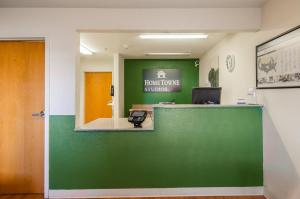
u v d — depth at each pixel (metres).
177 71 8.09
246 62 3.74
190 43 5.40
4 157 3.36
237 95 4.14
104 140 3.25
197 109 3.28
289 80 2.60
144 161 3.27
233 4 3.16
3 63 3.37
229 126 3.29
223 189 3.30
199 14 3.27
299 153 2.48
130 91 8.15
